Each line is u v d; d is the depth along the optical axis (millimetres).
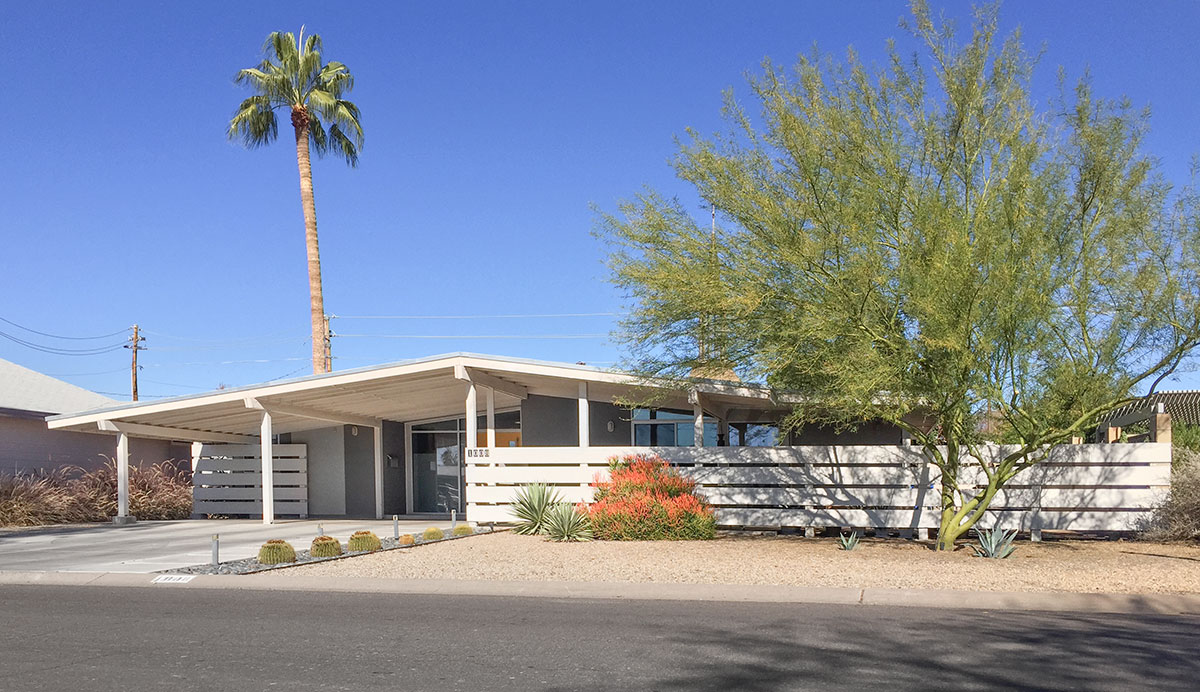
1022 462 15945
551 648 7965
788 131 12891
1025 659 7414
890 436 22359
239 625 9234
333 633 8758
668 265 14164
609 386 21219
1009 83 12891
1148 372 13172
